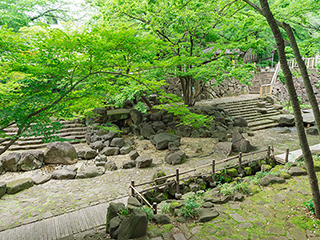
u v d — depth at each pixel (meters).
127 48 4.88
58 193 7.37
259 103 17.94
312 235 4.51
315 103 4.72
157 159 10.27
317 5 9.80
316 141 11.87
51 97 4.97
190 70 12.52
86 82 6.07
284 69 4.57
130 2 9.46
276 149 10.55
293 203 5.70
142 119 14.07
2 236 5.13
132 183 6.42
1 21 9.55
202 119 10.69
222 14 11.07
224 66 11.51
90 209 6.19
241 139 10.73
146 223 4.62
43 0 12.19
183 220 5.20
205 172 7.97
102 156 10.22
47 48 4.28
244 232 4.73
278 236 4.56
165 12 9.51
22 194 7.35
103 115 13.40
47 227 5.44
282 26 4.89
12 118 4.44
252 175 8.66
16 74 4.93
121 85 7.68
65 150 9.91
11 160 9.04
